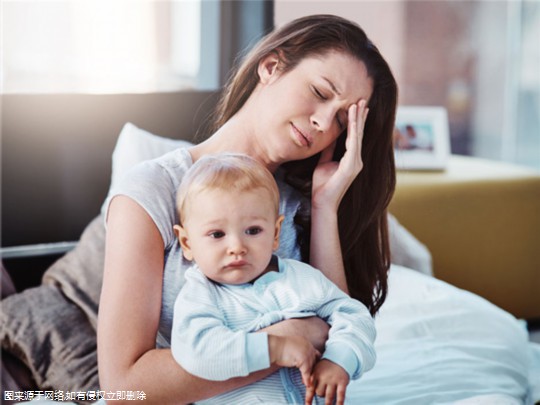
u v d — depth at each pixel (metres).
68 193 2.07
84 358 1.50
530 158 3.80
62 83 2.38
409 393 1.28
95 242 1.74
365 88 1.18
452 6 3.88
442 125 2.65
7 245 2.02
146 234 1.05
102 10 2.44
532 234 2.55
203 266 1.05
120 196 1.08
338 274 1.19
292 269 1.10
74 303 1.64
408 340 1.50
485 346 1.51
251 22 2.47
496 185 2.48
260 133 1.18
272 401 1.03
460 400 1.27
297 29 1.20
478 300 1.72
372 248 1.30
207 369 0.96
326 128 1.15
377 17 3.78
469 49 3.93
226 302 1.05
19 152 2.01
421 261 2.09
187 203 1.05
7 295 1.67
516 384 1.40
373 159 1.27
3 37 2.26
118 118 2.10
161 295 1.07
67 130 2.05
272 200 1.07
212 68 2.56
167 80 2.58
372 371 1.35
